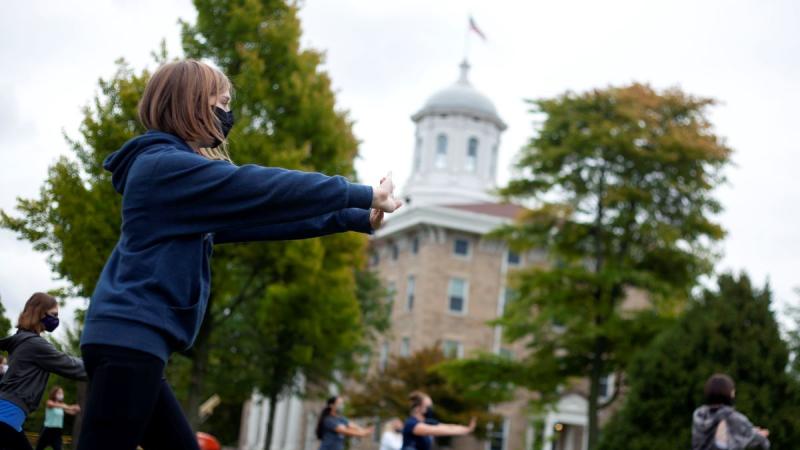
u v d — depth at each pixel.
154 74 2.54
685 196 27.64
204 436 30.27
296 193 2.37
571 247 29.16
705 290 20.41
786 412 18.25
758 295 19.50
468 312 51.06
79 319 16.12
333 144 20.41
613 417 20.64
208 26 20.12
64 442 9.49
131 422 2.24
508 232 29.62
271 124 19.89
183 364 26.83
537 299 28.06
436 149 63.66
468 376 29.16
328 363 30.12
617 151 26.95
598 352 27.89
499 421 43.28
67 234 16.41
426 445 10.15
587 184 28.11
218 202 2.35
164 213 2.35
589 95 27.92
